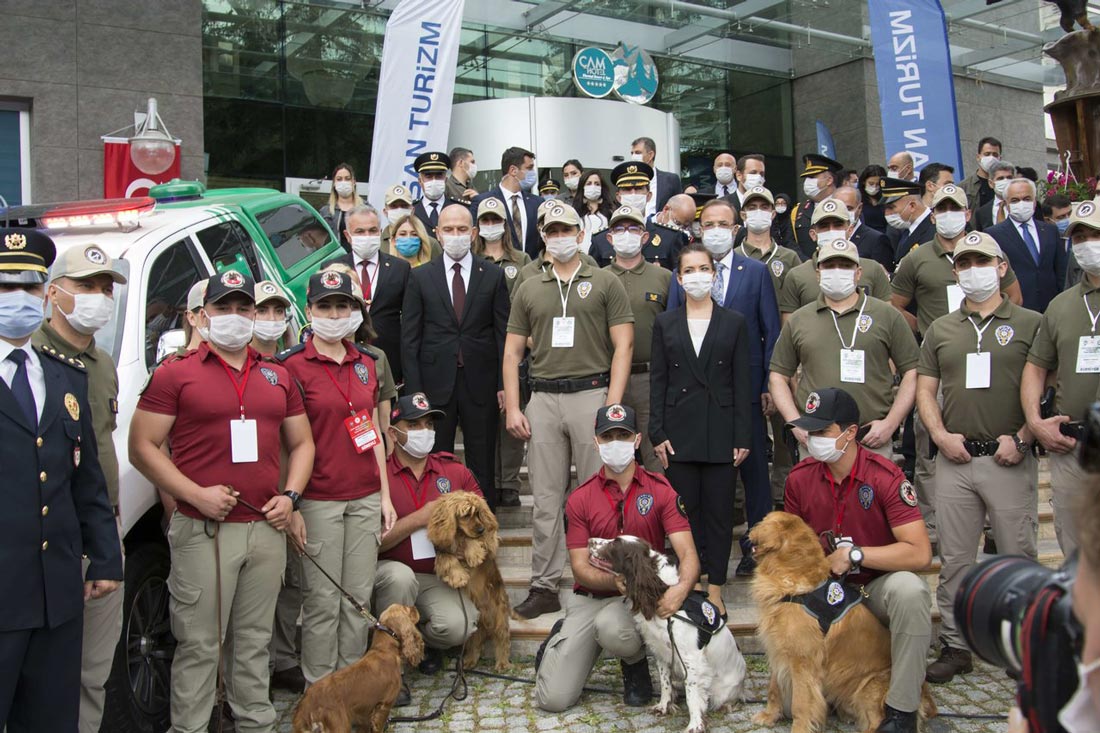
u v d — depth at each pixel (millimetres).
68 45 9758
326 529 4609
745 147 15391
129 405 4262
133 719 4180
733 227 5922
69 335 3762
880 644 4242
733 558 6188
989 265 4832
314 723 3854
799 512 4695
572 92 13766
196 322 4207
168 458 4039
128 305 4543
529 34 13180
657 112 12867
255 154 11508
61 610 3385
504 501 6672
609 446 4711
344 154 12180
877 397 5168
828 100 15281
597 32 13672
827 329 5266
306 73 11844
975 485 4840
